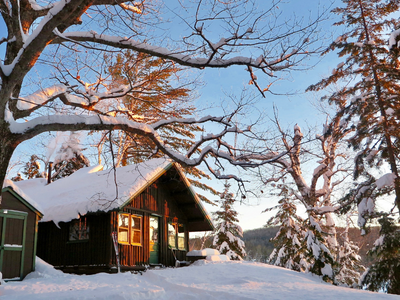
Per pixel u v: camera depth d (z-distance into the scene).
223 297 11.27
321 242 20.75
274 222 32.38
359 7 25.23
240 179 11.71
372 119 22.62
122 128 11.04
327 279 19.05
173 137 27.83
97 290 10.88
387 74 22.55
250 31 9.59
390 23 24.34
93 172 23.81
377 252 21.67
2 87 9.39
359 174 22.64
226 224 34.72
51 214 18.14
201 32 9.48
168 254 20.86
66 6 8.66
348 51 24.44
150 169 19.05
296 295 11.70
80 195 18.81
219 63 10.24
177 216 22.36
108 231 17.14
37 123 9.71
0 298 9.50
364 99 23.19
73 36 10.29
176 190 21.86
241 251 34.22
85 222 17.61
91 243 17.50
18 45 10.81
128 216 18.58
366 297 11.59
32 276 14.34
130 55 11.72
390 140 21.42
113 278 13.53
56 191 21.59
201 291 11.98
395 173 20.83
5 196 14.28
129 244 18.20
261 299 10.80
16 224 14.52
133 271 17.34
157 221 20.80
